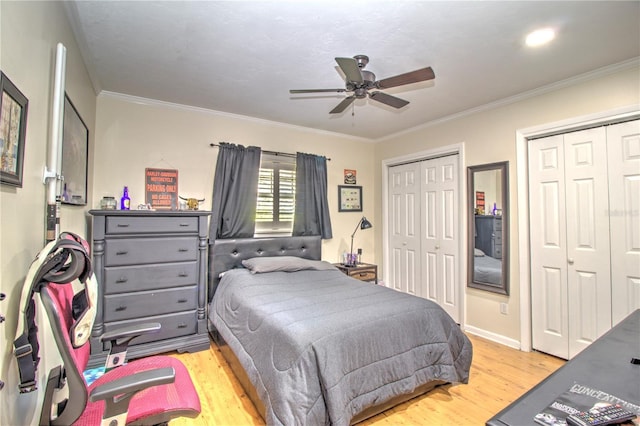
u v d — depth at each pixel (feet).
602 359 3.55
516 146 10.02
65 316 3.73
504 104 10.34
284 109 11.41
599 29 6.47
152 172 10.55
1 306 3.15
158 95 10.12
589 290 8.57
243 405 6.76
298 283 9.40
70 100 5.85
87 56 7.57
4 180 3.10
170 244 9.08
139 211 8.61
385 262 15.19
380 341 6.21
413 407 6.79
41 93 4.31
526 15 6.02
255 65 8.09
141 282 8.68
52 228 4.47
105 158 9.77
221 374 8.02
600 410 2.52
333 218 14.73
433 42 6.97
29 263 3.90
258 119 12.55
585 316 8.63
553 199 9.31
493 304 10.62
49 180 4.49
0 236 3.16
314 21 6.22
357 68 6.13
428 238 13.10
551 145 9.36
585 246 8.67
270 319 6.53
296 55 7.57
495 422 2.45
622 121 8.02
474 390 7.47
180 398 4.34
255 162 12.34
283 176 13.30
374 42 6.98
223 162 11.67
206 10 5.89
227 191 11.75
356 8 5.82
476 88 9.44
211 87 9.50
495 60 7.78
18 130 3.45
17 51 3.50
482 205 10.98
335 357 5.52
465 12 5.93
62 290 3.83
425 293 13.19
